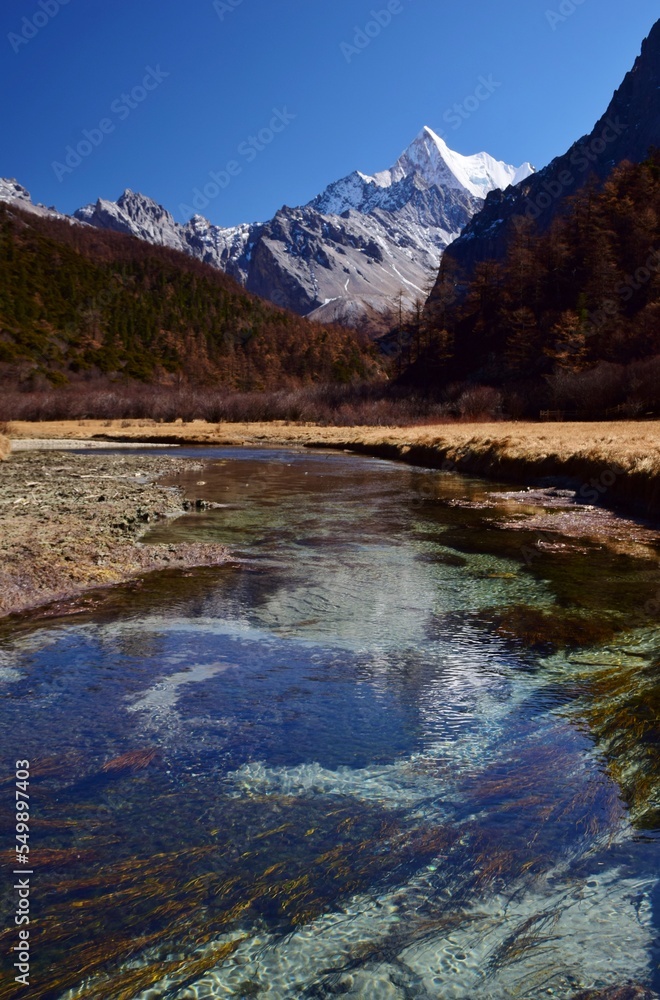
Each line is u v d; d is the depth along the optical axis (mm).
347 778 5141
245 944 3488
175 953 3439
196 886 3910
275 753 5543
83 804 4773
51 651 8000
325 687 6973
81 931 3568
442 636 8609
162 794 4914
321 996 3180
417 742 5719
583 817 4523
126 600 10242
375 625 9094
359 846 4277
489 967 3342
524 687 6895
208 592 10766
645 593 10578
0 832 4418
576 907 3721
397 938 3521
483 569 12453
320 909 3734
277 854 4203
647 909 3684
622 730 5570
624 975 3266
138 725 6059
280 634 8727
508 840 4312
